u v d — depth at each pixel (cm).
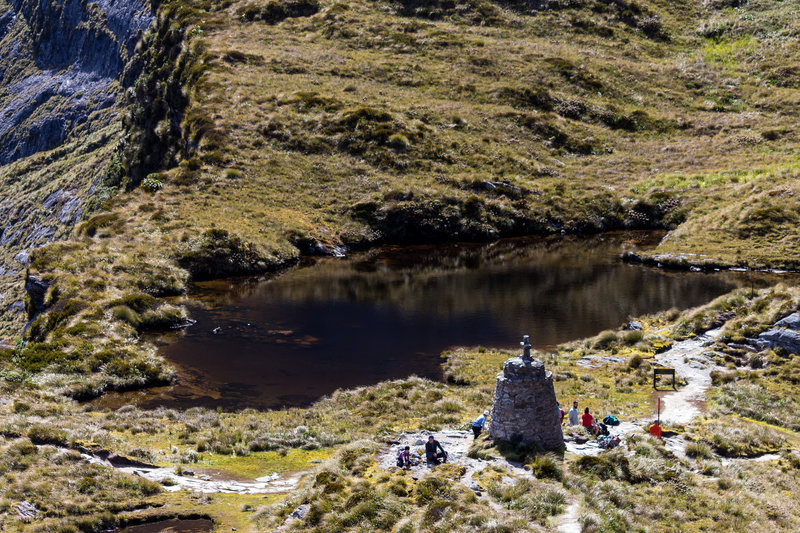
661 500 2231
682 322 4628
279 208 7756
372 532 1975
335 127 9069
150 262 6044
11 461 2394
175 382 4028
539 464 2277
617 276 6231
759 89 10450
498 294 5734
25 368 4022
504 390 2467
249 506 2212
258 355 4431
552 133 9519
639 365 4028
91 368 4081
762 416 3228
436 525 1956
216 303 5534
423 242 7769
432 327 4947
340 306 5444
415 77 10444
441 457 2403
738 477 2491
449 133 9250
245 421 3353
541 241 7681
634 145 9456
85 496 2216
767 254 6481
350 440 3047
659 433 2803
